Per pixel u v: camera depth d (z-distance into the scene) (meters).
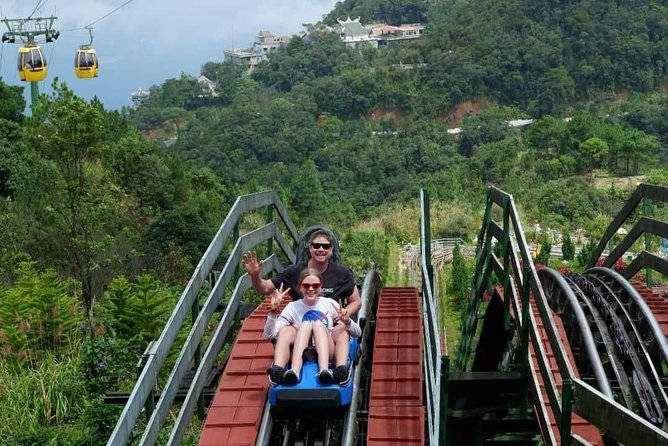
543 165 100.69
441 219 54.00
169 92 192.50
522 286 9.04
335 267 8.18
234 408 7.77
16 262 22.34
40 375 12.88
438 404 6.54
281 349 7.31
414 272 41.53
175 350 14.22
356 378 7.76
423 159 111.44
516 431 12.07
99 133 17.91
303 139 123.56
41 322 14.79
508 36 160.38
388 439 7.38
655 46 157.12
